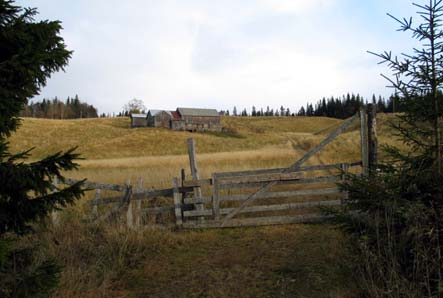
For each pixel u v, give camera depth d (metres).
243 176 7.77
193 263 5.46
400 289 3.23
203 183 7.70
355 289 3.84
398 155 4.00
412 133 3.93
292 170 7.83
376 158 7.44
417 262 3.28
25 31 2.93
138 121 69.44
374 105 7.55
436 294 3.17
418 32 3.68
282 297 4.09
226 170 15.02
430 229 3.34
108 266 5.18
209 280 4.76
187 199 7.76
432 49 3.65
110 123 75.75
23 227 3.20
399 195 3.72
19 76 2.86
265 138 53.16
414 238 3.38
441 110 3.62
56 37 3.13
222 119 90.56
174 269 5.25
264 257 5.52
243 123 88.75
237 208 7.65
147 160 27.83
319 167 7.79
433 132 3.76
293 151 29.25
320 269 4.79
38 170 2.98
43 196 3.20
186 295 4.36
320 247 5.79
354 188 4.12
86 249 5.82
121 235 6.29
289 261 5.25
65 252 5.45
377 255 3.76
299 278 4.57
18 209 3.06
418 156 3.81
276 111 162.88
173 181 7.72
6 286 2.87
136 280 4.89
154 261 5.58
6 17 3.00
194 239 6.77
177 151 39.75
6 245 2.68
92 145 42.50
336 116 121.81
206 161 24.34
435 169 3.64
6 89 2.78
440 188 3.50
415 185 3.61
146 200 9.27
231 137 56.00
